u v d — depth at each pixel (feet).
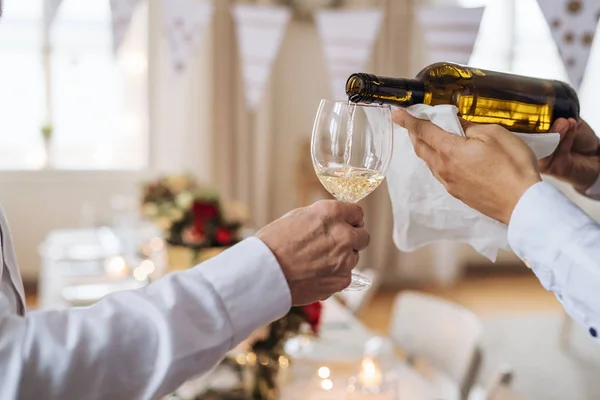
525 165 2.58
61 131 15.61
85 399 2.08
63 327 2.12
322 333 6.47
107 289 7.52
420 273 16.71
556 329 13.79
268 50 8.02
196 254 6.39
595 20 4.56
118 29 6.66
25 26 15.03
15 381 1.99
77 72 15.48
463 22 5.36
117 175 15.67
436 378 6.18
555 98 3.43
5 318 2.10
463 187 2.69
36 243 15.44
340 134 2.90
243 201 15.69
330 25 6.79
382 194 16.12
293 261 2.35
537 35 16.63
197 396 5.01
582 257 2.40
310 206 2.47
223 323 2.23
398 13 15.37
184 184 8.66
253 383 4.99
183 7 7.32
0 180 15.11
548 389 11.03
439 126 2.76
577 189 3.61
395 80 3.06
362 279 3.20
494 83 3.31
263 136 15.57
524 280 17.21
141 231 10.61
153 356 2.14
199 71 15.23
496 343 12.96
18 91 15.20
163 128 15.67
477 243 3.11
